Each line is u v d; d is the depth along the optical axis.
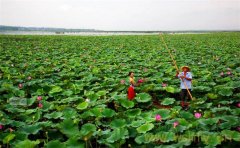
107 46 30.62
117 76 12.11
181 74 9.04
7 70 13.39
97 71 13.03
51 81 11.27
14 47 28.09
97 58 19.34
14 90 9.43
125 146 5.65
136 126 6.12
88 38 49.47
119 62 16.92
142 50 25.34
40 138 6.12
